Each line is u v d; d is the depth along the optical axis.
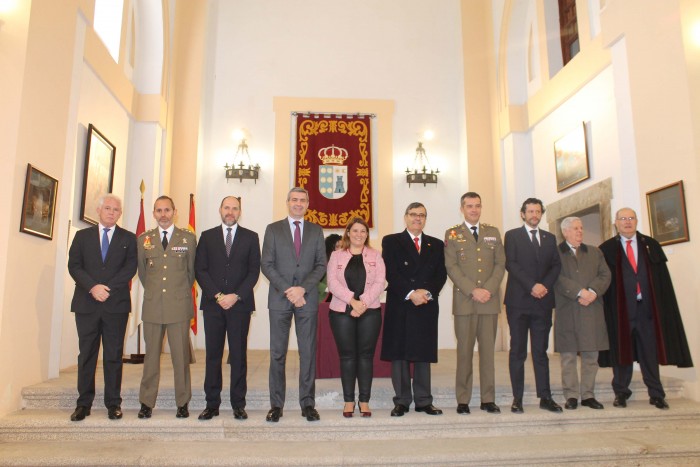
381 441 3.65
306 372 3.79
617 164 5.86
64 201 4.79
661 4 4.84
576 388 4.11
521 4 7.95
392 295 3.95
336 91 8.68
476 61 8.61
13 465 3.19
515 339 3.99
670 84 4.73
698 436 3.73
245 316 3.78
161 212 3.91
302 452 3.38
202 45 8.13
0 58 4.03
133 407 4.10
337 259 3.93
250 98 8.53
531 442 3.59
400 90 8.77
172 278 3.84
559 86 7.02
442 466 3.33
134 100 7.09
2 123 3.95
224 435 3.65
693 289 4.47
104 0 6.62
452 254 4.04
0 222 3.86
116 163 6.57
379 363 4.96
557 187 7.13
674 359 4.12
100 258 3.79
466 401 3.94
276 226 3.96
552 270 4.00
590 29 6.41
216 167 8.27
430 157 8.60
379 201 8.37
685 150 4.55
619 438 3.69
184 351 3.84
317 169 8.34
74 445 3.50
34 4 4.16
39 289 4.32
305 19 8.86
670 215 4.70
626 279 4.21
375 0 9.02
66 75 4.77
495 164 8.30
